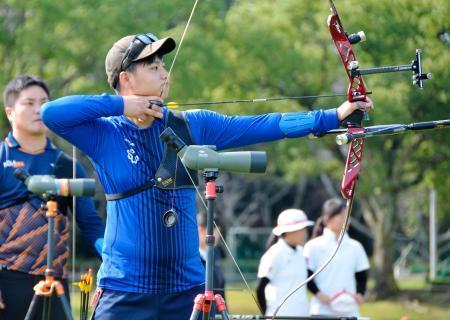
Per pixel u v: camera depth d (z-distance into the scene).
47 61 49.84
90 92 47.28
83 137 13.51
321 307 24.09
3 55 48.53
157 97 13.67
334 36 13.39
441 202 63.50
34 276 17.67
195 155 12.54
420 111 41.62
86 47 47.44
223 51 54.62
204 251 22.59
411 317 49.72
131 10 47.66
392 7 38.69
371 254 98.88
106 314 13.53
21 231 17.67
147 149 13.51
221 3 51.94
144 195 13.47
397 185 56.69
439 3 34.09
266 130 13.79
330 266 24.09
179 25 50.12
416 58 13.20
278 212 107.44
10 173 17.91
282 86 55.72
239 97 54.22
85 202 17.75
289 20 55.91
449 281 63.25
